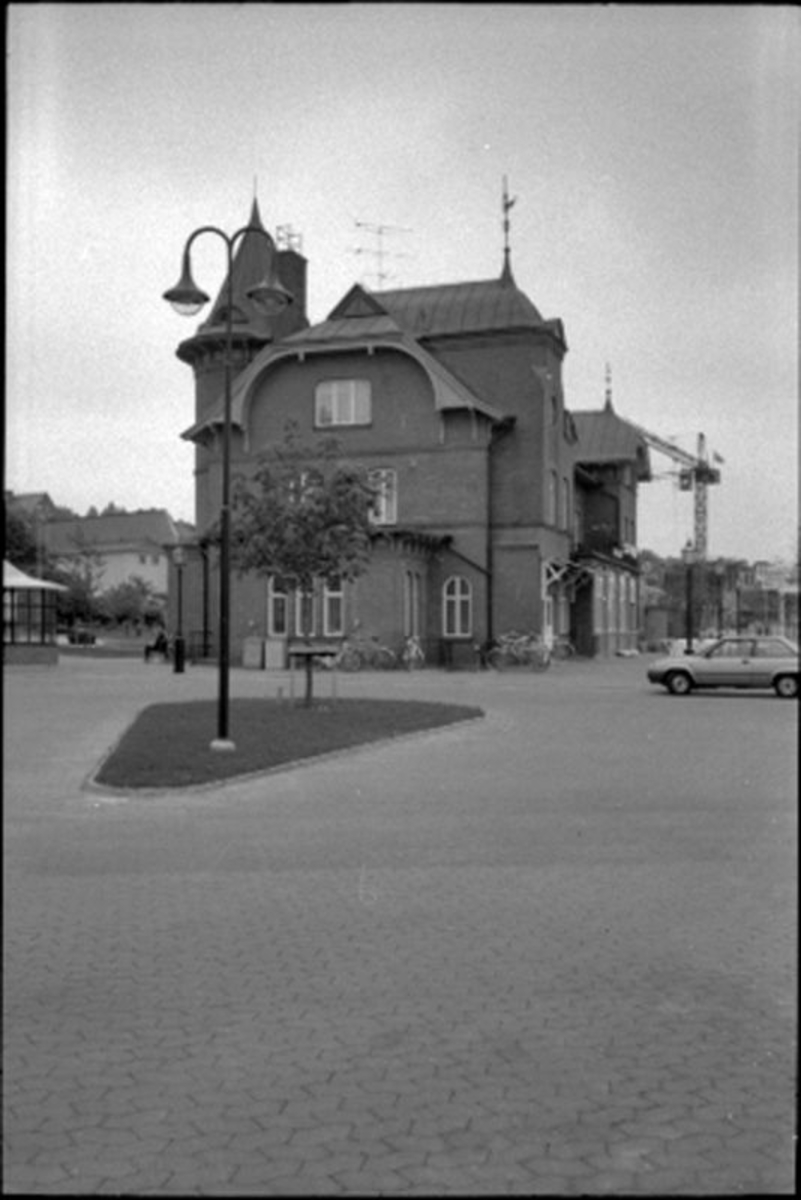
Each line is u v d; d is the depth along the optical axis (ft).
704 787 42.06
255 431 140.56
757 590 202.18
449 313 145.79
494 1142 13.23
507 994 18.84
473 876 27.76
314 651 73.46
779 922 23.41
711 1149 13.02
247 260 155.84
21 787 42.04
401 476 136.15
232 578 133.39
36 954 21.21
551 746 55.06
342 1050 16.29
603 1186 11.98
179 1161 12.74
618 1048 16.33
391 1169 12.51
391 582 124.77
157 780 41.86
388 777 44.86
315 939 22.26
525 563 135.54
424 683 101.96
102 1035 16.87
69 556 245.86
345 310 142.61
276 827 34.45
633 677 112.78
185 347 155.33
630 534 198.80
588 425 193.88
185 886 26.76
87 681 101.40
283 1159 12.79
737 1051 16.19
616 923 23.40
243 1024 17.38
